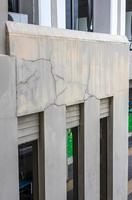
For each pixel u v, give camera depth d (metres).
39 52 7.90
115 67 11.51
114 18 14.27
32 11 11.20
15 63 7.14
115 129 11.77
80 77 9.52
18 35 7.37
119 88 11.89
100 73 10.56
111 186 11.77
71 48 9.07
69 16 14.96
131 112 27.25
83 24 15.47
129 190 16.31
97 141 10.56
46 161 8.27
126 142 12.77
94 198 10.48
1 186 6.94
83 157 9.95
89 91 10.00
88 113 10.00
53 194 8.56
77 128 10.02
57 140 8.66
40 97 7.97
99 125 10.73
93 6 14.70
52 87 8.38
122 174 12.50
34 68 7.73
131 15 22.22
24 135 7.80
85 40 9.70
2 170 6.95
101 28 14.29
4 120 6.92
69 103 9.11
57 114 8.62
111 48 11.16
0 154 6.87
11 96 7.07
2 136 6.89
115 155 11.85
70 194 12.84
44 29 8.29
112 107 11.56
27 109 7.58
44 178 8.27
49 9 11.19
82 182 10.02
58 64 8.58
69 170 14.28
